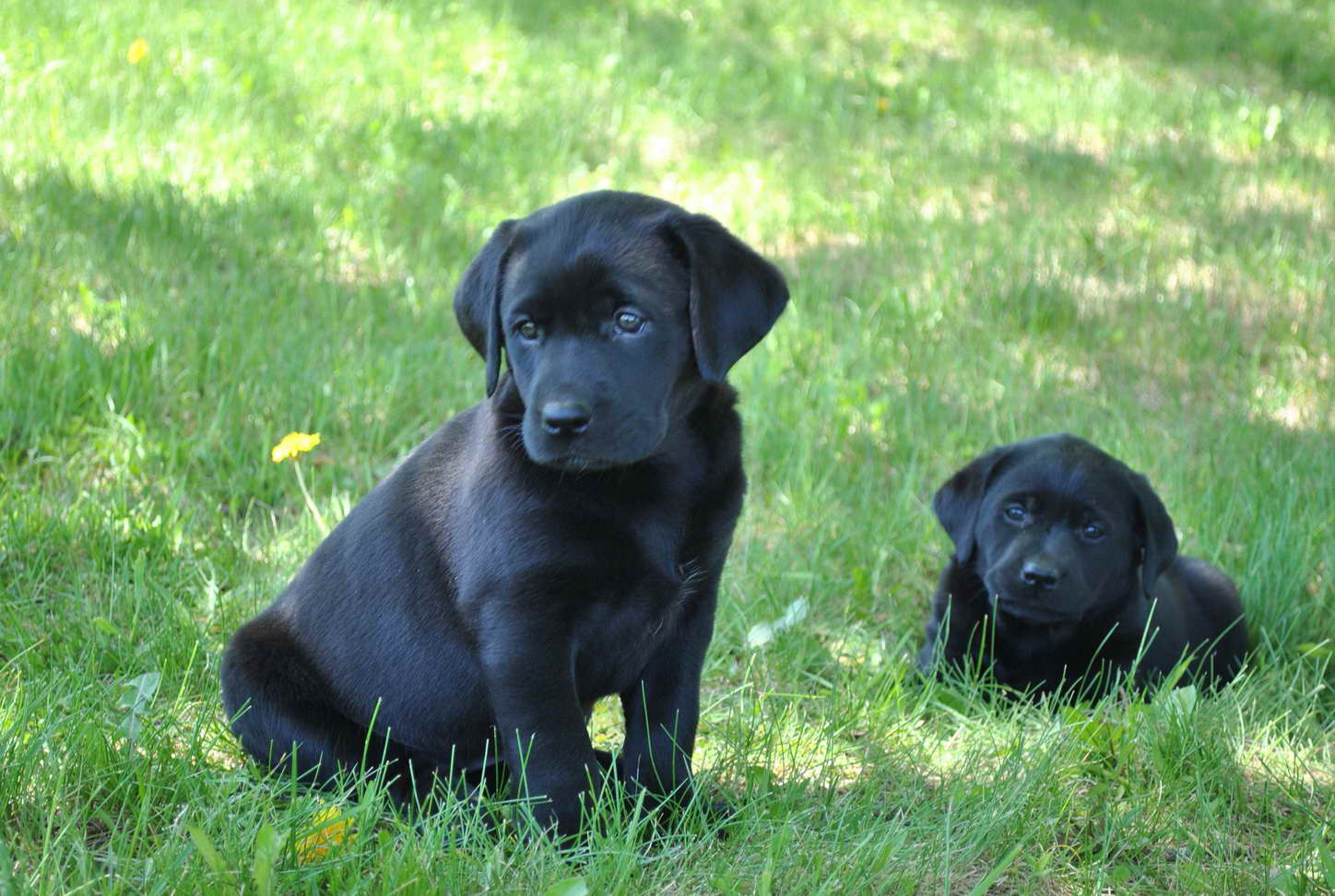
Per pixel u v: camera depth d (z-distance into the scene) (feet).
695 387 14.10
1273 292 35.63
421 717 14.84
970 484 20.33
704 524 14.12
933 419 27.96
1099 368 31.24
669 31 57.31
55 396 23.47
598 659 14.28
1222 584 21.17
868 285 34.91
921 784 15.75
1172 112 51.72
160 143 36.60
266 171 36.65
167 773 13.98
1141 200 42.80
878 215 40.11
